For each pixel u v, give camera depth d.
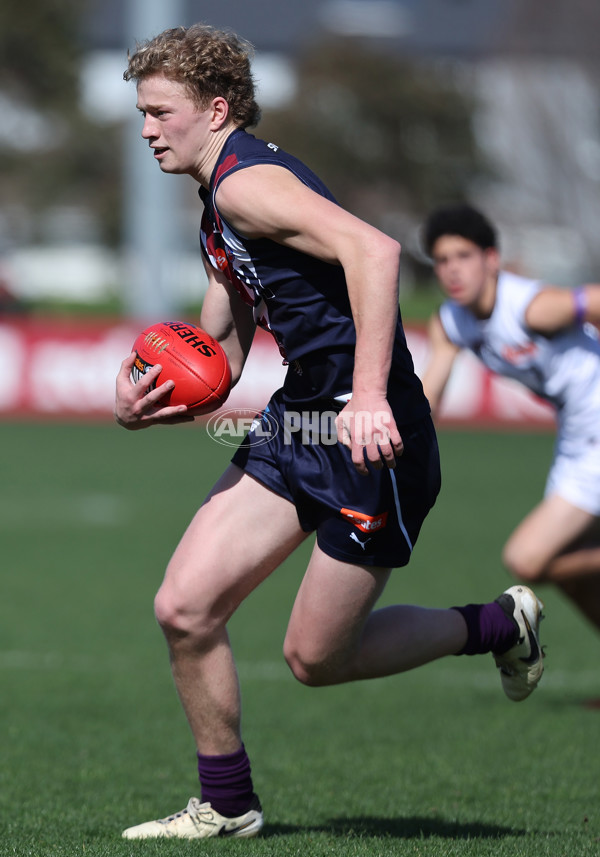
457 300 20.25
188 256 181.62
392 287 11.66
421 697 23.83
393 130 178.62
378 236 11.69
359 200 180.38
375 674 13.91
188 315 107.50
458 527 45.09
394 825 14.99
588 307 20.06
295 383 13.12
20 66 180.12
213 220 12.93
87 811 15.60
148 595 32.81
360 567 12.97
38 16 178.25
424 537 43.06
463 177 181.00
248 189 12.09
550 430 75.62
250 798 14.14
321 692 24.09
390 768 18.42
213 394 13.27
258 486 13.53
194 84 12.72
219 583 13.35
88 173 191.25
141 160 85.19
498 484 56.09
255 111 13.12
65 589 33.47
